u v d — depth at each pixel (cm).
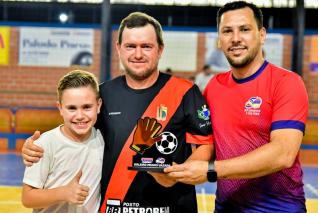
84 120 232
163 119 239
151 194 236
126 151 236
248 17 235
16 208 541
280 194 237
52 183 235
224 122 244
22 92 1138
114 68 1130
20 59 1132
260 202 239
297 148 219
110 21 1103
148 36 232
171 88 244
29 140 225
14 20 1161
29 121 1098
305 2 1148
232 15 236
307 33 1095
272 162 210
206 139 245
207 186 711
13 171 795
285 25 1153
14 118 1102
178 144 240
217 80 257
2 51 1130
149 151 236
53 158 234
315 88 1099
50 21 1169
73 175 236
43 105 1140
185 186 244
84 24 1124
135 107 241
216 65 1119
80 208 234
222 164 209
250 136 238
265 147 213
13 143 1100
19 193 624
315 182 771
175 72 1124
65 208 236
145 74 236
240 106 240
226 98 246
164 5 1153
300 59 1051
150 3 1158
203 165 209
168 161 236
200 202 595
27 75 1135
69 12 1170
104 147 244
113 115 242
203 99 249
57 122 1098
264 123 235
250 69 241
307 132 1061
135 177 235
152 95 242
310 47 1097
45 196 221
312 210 568
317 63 1095
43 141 234
